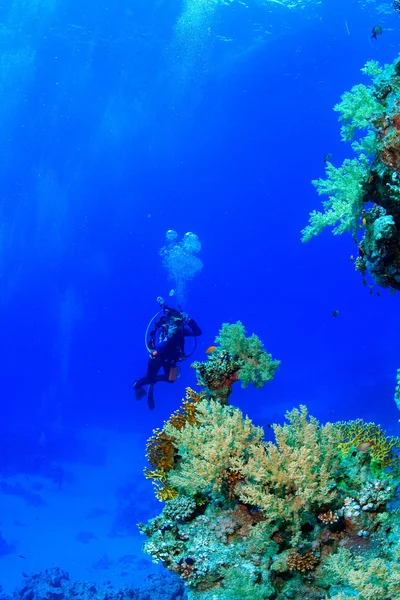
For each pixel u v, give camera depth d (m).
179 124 67.44
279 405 38.06
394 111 3.76
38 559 20.88
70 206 71.31
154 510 23.67
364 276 5.38
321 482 3.87
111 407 55.25
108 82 53.41
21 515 25.78
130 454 35.00
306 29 49.16
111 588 13.14
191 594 3.95
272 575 3.83
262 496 3.84
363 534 3.78
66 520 24.84
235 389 42.75
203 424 5.00
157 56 50.78
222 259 101.31
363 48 53.66
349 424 4.77
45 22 43.22
